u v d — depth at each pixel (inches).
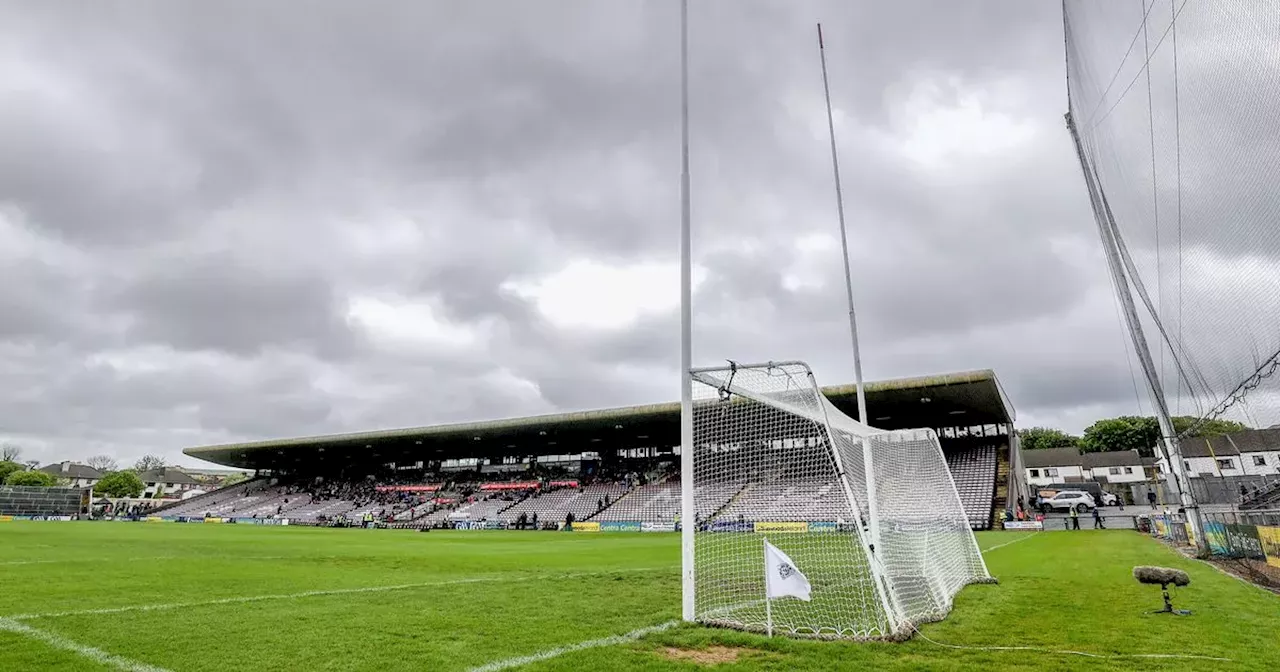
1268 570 460.8
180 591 418.0
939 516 537.3
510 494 2112.5
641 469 2028.8
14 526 1481.3
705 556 515.2
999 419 1605.6
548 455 2320.4
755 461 394.6
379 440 2206.0
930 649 247.1
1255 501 745.0
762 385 337.4
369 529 1715.1
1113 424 2957.7
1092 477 2696.9
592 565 629.0
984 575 477.7
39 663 233.3
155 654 246.2
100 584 445.4
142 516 2628.0
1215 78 285.0
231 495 2780.5
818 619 309.6
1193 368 434.6
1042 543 873.5
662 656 240.2
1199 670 213.9
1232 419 418.3
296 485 2773.1
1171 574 317.7
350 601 378.3
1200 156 315.9
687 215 350.6
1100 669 215.8
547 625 302.5
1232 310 326.6
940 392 1349.7
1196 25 295.7
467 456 2495.1
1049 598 376.2
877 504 365.7
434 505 2133.4
